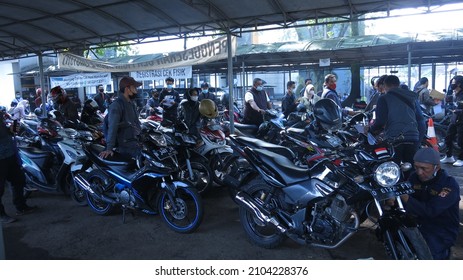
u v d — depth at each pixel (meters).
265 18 7.74
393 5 6.73
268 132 7.10
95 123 7.31
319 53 12.76
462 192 5.39
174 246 3.91
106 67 11.09
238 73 17.38
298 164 4.28
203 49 9.14
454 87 7.31
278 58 13.81
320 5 6.92
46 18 8.39
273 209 3.63
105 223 4.62
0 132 4.61
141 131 4.44
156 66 10.22
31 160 5.55
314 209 3.33
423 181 3.05
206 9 7.34
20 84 22.58
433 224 3.08
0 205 4.68
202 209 4.10
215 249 3.82
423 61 14.43
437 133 8.14
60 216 4.92
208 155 5.90
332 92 6.57
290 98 9.71
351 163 3.14
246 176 4.05
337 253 3.67
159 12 7.84
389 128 4.40
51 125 5.98
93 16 8.23
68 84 13.20
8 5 7.45
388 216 2.85
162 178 4.15
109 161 4.52
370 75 20.56
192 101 6.08
